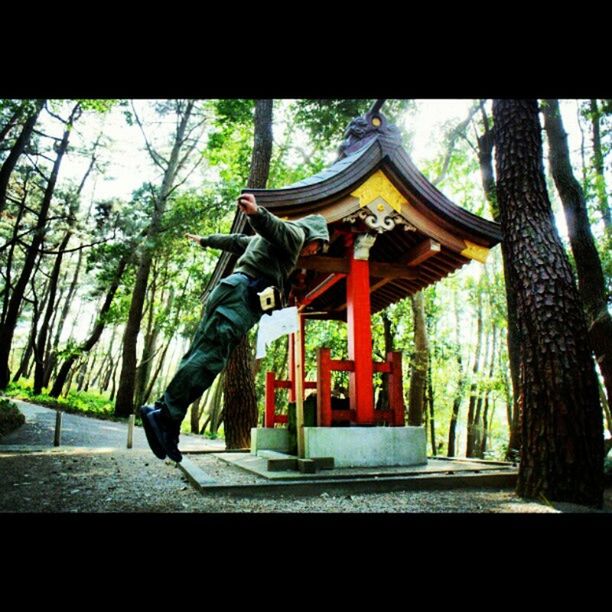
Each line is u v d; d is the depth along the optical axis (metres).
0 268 20.08
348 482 4.50
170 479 4.98
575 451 4.16
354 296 6.15
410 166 6.01
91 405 19.83
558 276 4.59
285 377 22.84
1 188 14.93
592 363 4.43
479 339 21.33
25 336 42.19
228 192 18.17
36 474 4.89
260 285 2.76
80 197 19.25
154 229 18.59
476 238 6.29
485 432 22.27
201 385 2.50
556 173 9.30
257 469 5.38
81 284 32.03
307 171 16.66
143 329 34.75
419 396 14.24
